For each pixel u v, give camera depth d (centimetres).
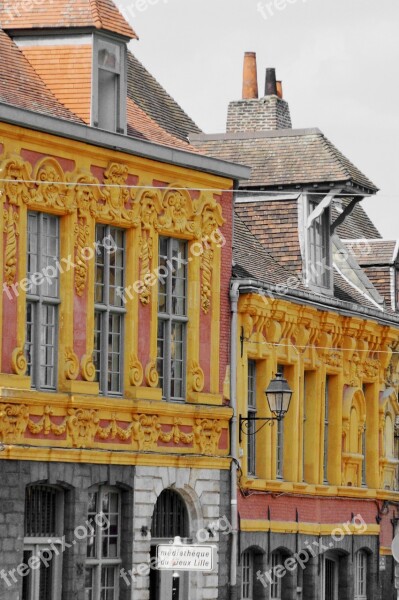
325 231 5000
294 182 4872
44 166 3853
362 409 5116
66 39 4059
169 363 4228
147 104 4684
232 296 4403
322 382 4862
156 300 4169
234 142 4994
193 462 4253
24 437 3772
